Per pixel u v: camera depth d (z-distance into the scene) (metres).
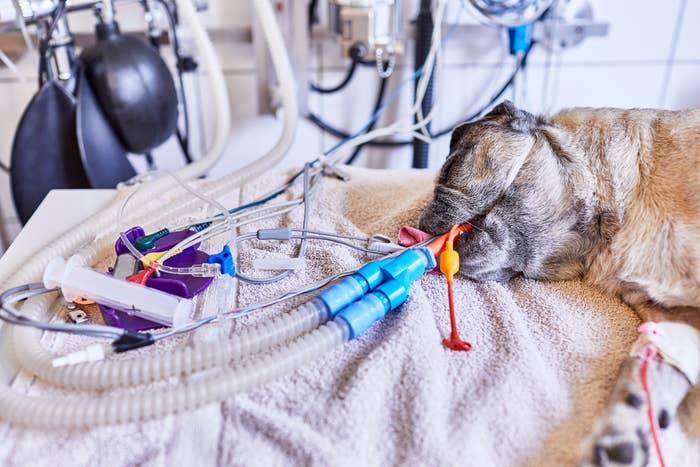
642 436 0.50
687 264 0.61
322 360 0.59
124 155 1.06
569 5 1.23
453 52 1.30
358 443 0.50
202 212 0.85
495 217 0.67
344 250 0.75
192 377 0.55
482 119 0.72
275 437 0.51
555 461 0.50
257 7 0.97
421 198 0.84
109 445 0.50
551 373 0.58
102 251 0.76
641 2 1.26
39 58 1.04
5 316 0.56
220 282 0.67
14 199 1.05
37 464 0.49
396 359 0.58
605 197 0.65
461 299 0.68
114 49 0.98
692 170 0.62
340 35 1.15
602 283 0.68
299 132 1.35
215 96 1.07
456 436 0.51
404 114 1.35
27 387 0.56
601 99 1.37
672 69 1.34
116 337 0.57
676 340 0.57
